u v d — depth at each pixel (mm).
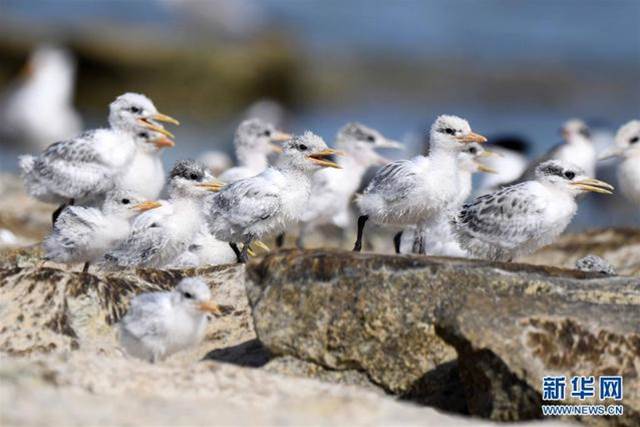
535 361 11312
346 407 10219
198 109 51000
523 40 61844
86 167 18391
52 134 36906
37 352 13469
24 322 13797
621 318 11719
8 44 49156
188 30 55562
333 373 12484
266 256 12938
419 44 61438
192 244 17156
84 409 9641
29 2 58000
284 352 12617
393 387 12289
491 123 46375
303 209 16531
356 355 12367
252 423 9555
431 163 15844
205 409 9906
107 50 50562
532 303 11898
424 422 9938
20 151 36938
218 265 15391
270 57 53688
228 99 51906
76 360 10984
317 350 12484
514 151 28953
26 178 18906
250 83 52750
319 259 12602
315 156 16250
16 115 36688
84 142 18516
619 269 20875
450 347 12109
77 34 51250
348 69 57031
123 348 12602
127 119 18875
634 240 22688
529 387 11242
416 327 12148
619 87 55719
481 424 10094
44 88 37031
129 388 10398
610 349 11398
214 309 12117
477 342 11422
